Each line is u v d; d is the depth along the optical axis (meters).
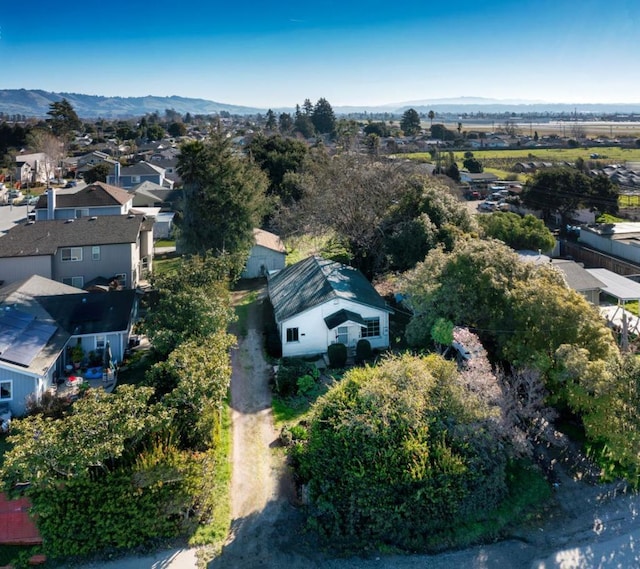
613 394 16.03
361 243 36.72
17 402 20.86
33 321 24.69
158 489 13.71
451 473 14.25
